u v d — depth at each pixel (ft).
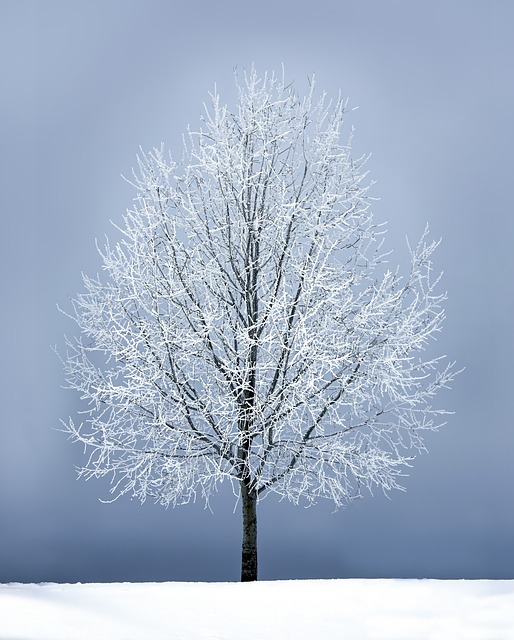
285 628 27.73
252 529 41.78
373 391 40.96
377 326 41.11
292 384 39.04
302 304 40.55
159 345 40.75
